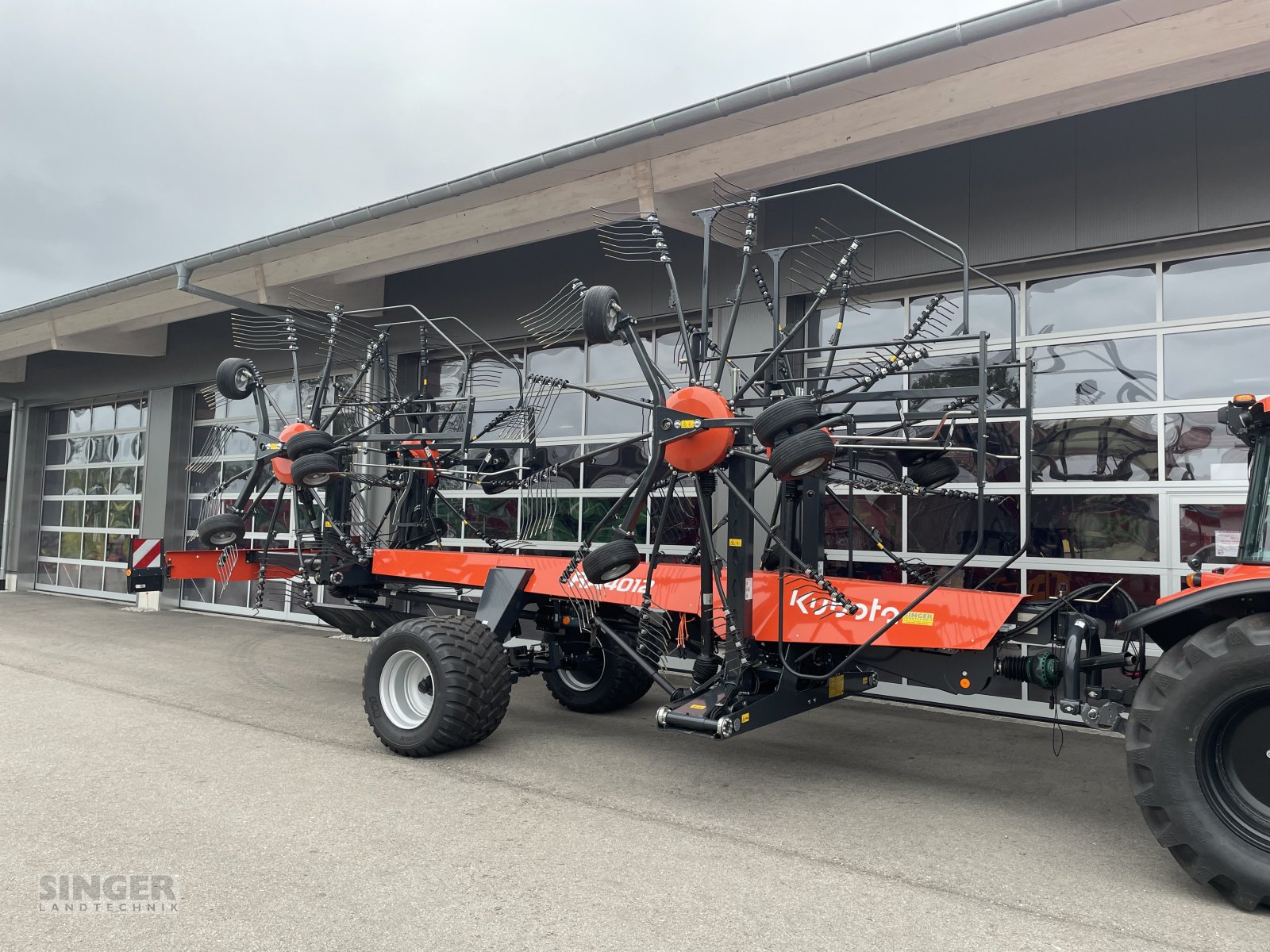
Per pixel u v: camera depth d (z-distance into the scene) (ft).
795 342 23.21
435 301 31.12
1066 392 19.92
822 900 9.95
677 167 21.43
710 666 14.16
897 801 13.65
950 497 20.93
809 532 15.78
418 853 11.14
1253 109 17.51
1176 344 18.71
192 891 9.93
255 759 15.25
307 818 12.34
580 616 17.60
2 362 48.57
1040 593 19.77
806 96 18.45
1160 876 10.80
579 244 27.66
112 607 40.04
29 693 20.45
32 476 48.73
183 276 30.30
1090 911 9.77
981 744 17.37
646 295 26.08
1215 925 9.43
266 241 28.32
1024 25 15.49
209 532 21.36
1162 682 10.18
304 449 19.48
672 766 15.42
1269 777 9.63
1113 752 16.83
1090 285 19.85
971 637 12.51
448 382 31.50
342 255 28.58
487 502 29.86
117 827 11.89
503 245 26.02
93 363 44.37
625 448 27.07
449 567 19.07
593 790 13.92
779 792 14.03
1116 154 18.90
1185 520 18.35
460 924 9.20
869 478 15.96
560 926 9.20
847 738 17.79
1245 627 9.73
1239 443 17.87
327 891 9.96
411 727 15.53
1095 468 19.43
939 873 10.80
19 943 8.69
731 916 9.48
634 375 27.04
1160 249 18.92
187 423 40.91
